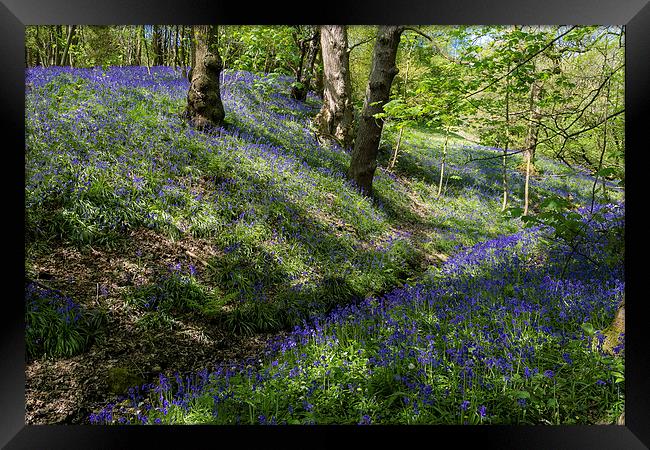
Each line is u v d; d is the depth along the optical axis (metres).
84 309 4.71
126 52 11.76
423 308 5.45
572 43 5.07
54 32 10.05
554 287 5.33
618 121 4.94
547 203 4.11
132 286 5.19
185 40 11.30
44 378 4.17
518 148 8.15
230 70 12.51
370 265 7.27
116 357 4.50
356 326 5.19
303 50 13.81
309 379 4.01
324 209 8.23
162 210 6.18
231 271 5.92
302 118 12.37
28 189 5.36
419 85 5.60
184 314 5.21
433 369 4.02
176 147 7.53
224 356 4.92
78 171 5.96
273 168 8.44
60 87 7.95
